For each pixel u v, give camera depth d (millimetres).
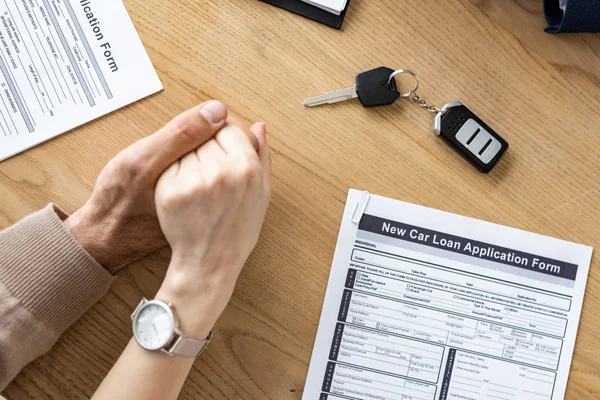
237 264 590
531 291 663
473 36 663
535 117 665
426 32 663
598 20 620
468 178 663
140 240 636
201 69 660
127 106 658
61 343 658
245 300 665
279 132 662
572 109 665
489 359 664
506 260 666
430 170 663
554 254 665
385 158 666
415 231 666
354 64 663
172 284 574
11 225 644
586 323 664
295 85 661
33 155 654
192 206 557
